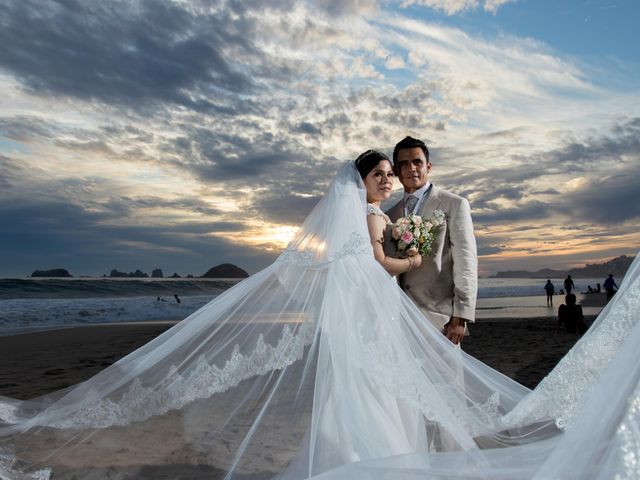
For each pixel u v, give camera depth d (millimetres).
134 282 51938
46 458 3088
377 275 3355
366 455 2887
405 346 3174
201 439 3094
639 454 2025
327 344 3148
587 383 2578
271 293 3389
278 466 2924
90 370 8672
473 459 2701
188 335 3365
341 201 3477
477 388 3354
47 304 29484
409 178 4043
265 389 3145
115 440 3170
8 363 9641
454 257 3873
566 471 2133
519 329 15250
